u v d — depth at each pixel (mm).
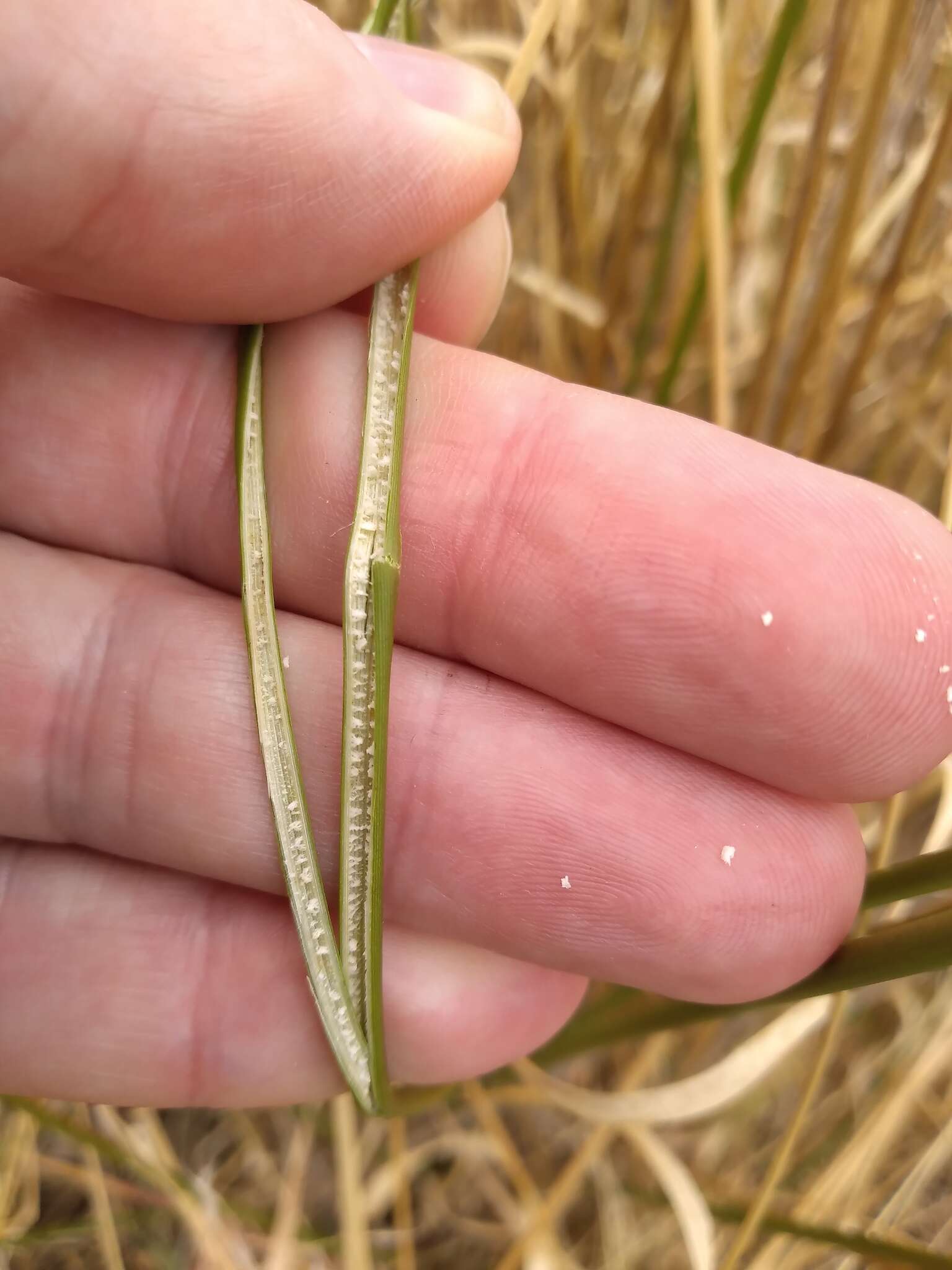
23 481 66
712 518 57
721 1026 102
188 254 56
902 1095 81
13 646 64
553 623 59
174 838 65
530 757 61
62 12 49
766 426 97
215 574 67
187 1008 69
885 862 68
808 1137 99
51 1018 69
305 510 62
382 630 54
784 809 60
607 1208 95
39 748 65
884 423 99
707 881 59
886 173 89
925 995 98
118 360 63
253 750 63
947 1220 94
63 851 70
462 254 63
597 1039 74
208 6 51
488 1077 89
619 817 60
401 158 54
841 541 55
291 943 68
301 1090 71
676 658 57
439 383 61
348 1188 81
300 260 57
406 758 62
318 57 52
